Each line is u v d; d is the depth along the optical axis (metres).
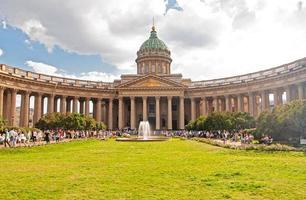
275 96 83.56
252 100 91.94
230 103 101.62
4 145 42.28
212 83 107.81
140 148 39.81
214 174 17.34
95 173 18.02
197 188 13.83
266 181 15.17
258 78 87.88
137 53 140.50
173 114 121.88
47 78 98.44
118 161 24.23
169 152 33.22
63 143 51.31
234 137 59.56
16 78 84.81
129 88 112.44
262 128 47.22
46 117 76.19
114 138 75.44
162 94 111.94
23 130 58.06
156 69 133.62
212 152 33.06
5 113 87.69
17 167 20.66
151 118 122.50
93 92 109.75
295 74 75.25
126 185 14.52
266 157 26.42
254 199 11.88
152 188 13.87
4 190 13.48
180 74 118.69
